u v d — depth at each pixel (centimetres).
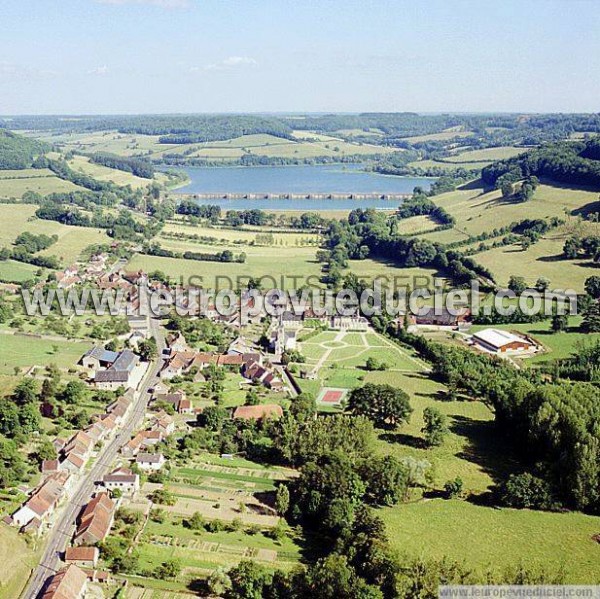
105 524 18500
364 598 14775
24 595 16150
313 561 17762
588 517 19612
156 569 17025
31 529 18300
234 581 16388
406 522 19050
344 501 19000
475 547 17738
